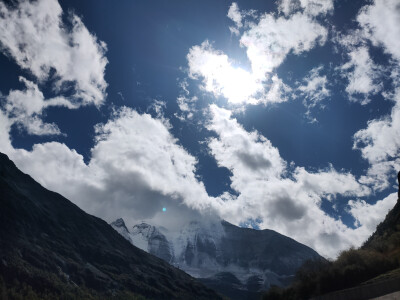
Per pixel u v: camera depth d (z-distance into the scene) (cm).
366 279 10344
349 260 11300
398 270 8831
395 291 6347
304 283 11919
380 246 12775
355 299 6775
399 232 12656
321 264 12212
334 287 10819
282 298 12700
